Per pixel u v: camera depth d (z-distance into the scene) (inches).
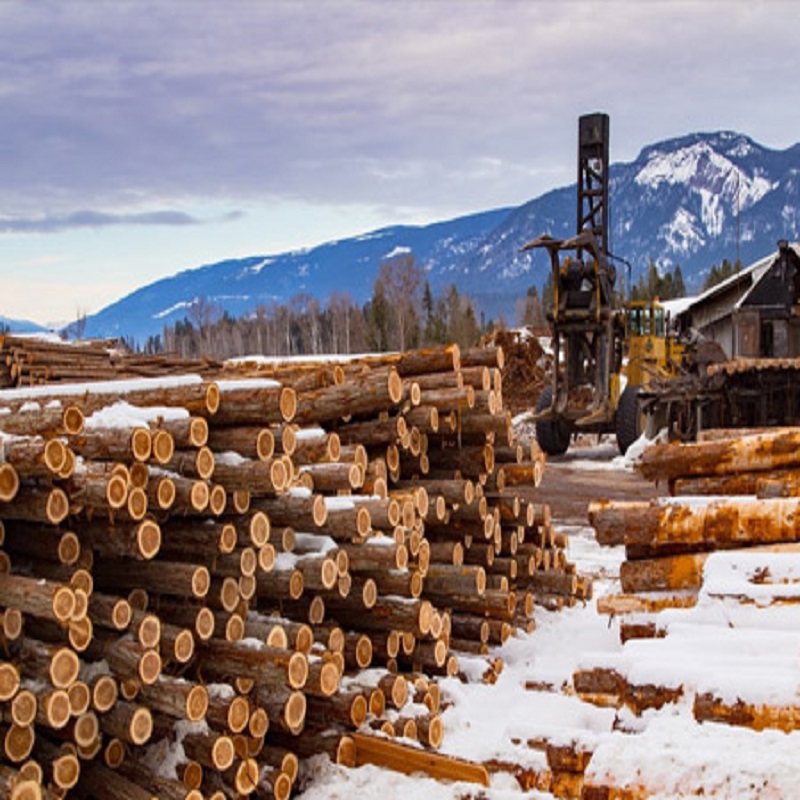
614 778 167.5
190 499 197.3
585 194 832.9
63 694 172.4
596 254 791.7
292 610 236.4
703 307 1364.4
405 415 289.0
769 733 170.1
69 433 197.3
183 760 191.9
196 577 198.4
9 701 167.9
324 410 276.1
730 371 740.7
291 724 204.8
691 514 251.4
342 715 219.5
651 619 242.5
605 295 801.6
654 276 2979.8
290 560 227.0
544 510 340.5
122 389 238.2
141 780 188.1
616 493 645.3
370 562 235.8
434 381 298.2
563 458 858.8
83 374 589.9
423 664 259.8
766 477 272.4
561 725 222.4
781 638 205.5
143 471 193.5
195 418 204.4
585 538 492.7
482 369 301.0
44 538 189.9
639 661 202.5
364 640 240.4
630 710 198.2
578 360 832.3
